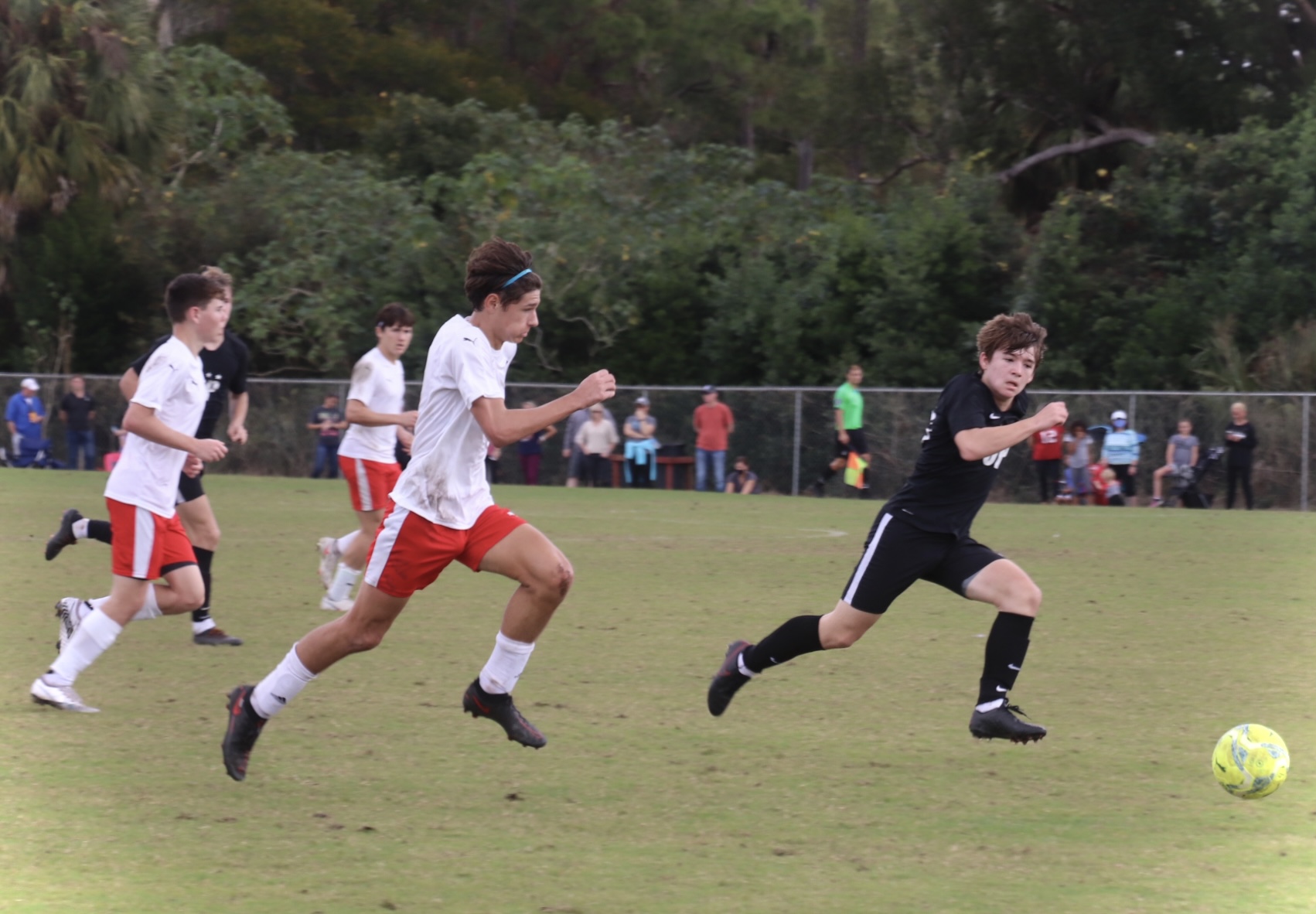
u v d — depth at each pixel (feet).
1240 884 37.32
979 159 332.39
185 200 304.50
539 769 49.08
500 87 400.26
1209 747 52.75
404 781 47.47
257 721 46.57
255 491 199.52
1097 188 338.95
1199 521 164.96
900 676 66.80
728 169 338.34
